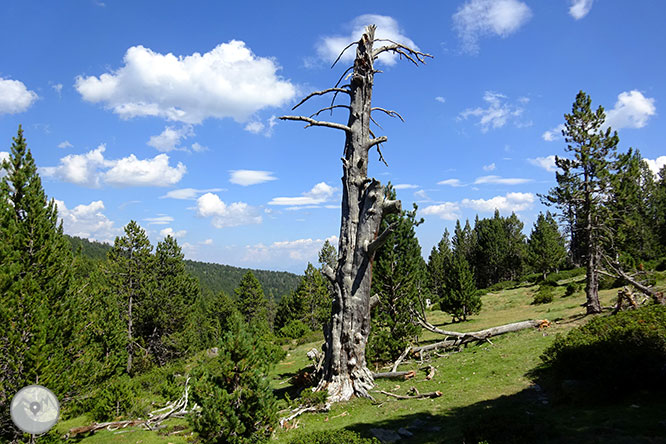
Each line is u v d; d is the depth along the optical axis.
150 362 39.41
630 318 12.81
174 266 46.53
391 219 23.22
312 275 67.81
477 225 99.00
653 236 52.50
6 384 12.73
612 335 11.09
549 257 59.81
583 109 25.28
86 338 18.88
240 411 9.82
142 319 41.06
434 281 80.00
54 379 13.33
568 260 71.94
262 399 9.93
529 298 44.41
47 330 13.95
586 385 9.75
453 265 36.56
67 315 16.39
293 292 75.12
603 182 24.36
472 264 83.75
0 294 13.16
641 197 54.38
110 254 41.91
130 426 16.23
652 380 8.95
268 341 30.83
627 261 38.34
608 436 7.19
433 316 43.16
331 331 15.57
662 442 6.59
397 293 22.06
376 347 20.05
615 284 34.06
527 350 16.23
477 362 16.17
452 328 30.72
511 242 77.31
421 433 9.58
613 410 8.52
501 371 14.03
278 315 75.75
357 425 11.08
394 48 18.11
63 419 18.19
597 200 24.64
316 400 13.36
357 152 16.70
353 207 16.36
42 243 16.08
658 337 10.23
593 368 10.13
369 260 15.70
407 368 18.41
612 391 9.20
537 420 8.54
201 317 66.69
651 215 55.56
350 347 15.03
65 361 15.75
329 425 11.66
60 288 16.22
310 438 8.34
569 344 11.86
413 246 23.52
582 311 25.22
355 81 16.91
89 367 17.61
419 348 20.97
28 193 16.17
